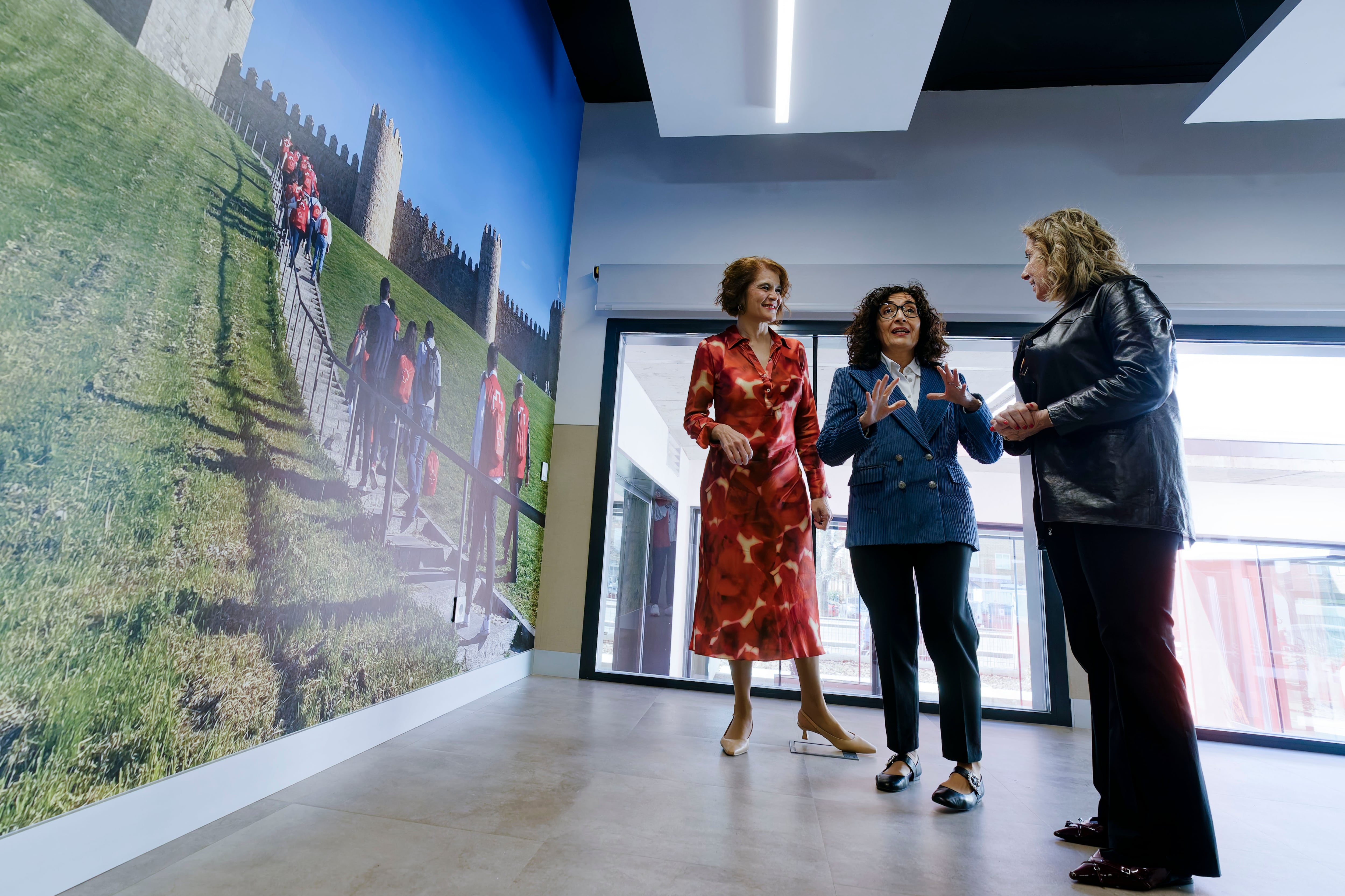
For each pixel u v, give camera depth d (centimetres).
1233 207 326
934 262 341
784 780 165
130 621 106
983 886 108
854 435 173
